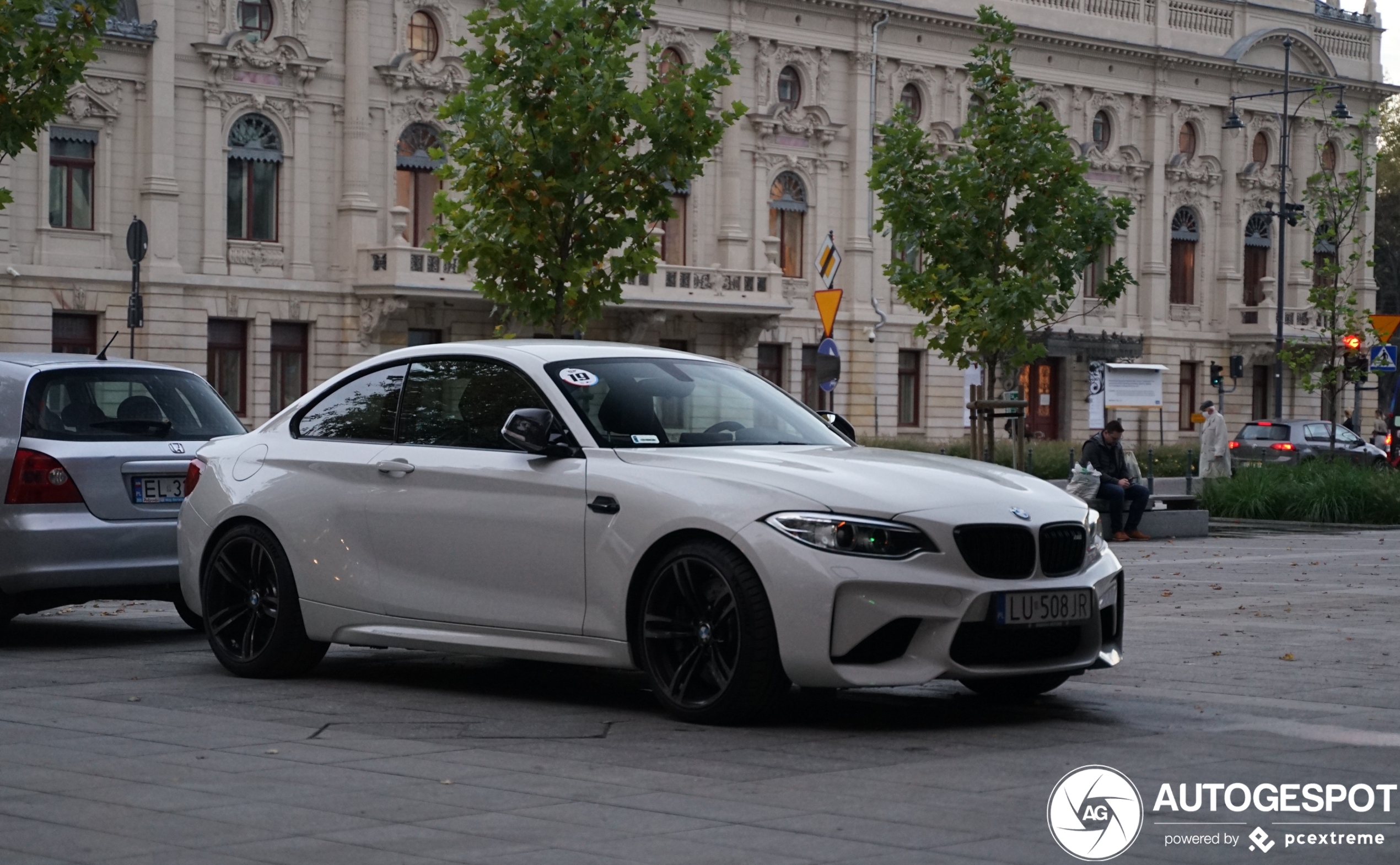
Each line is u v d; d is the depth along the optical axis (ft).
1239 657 33.30
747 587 23.90
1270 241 222.89
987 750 22.62
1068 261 93.30
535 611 26.30
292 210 151.12
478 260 58.39
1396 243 305.73
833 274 88.33
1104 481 80.48
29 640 36.55
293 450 29.94
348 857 16.49
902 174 94.89
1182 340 214.28
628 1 60.03
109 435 35.47
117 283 141.90
